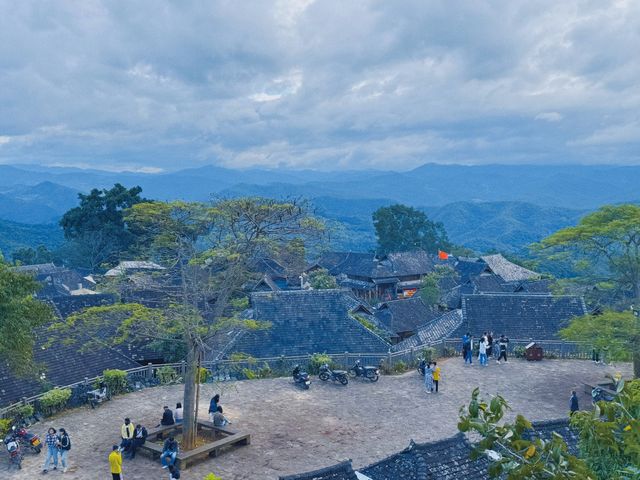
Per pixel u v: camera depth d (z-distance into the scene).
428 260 102.69
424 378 32.69
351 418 26.86
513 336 40.28
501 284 80.06
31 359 25.88
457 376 32.94
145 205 23.45
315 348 39.00
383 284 96.44
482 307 42.31
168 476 21.30
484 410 7.75
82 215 104.62
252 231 24.62
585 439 9.73
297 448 23.61
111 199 103.81
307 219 24.78
